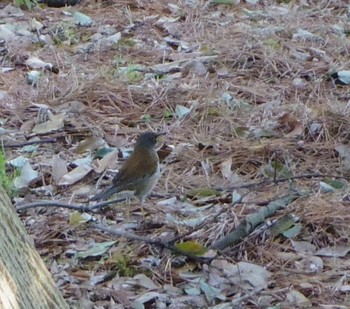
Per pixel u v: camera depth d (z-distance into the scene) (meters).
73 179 10.45
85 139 11.45
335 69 13.80
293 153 11.10
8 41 14.70
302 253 9.03
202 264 8.72
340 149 11.07
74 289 8.35
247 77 13.62
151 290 8.41
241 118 12.13
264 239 9.16
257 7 16.78
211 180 10.52
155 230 9.39
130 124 12.05
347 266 8.84
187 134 11.69
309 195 9.90
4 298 5.55
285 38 15.16
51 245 9.16
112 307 8.09
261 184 10.05
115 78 13.29
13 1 16.81
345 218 9.48
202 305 8.21
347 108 12.33
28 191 10.21
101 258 8.91
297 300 8.23
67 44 14.82
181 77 13.49
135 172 9.30
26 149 11.27
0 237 5.64
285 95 13.05
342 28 15.84
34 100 12.66
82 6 16.59
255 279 8.52
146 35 15.22
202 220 9.51
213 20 15.90
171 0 16.67
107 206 9.78
